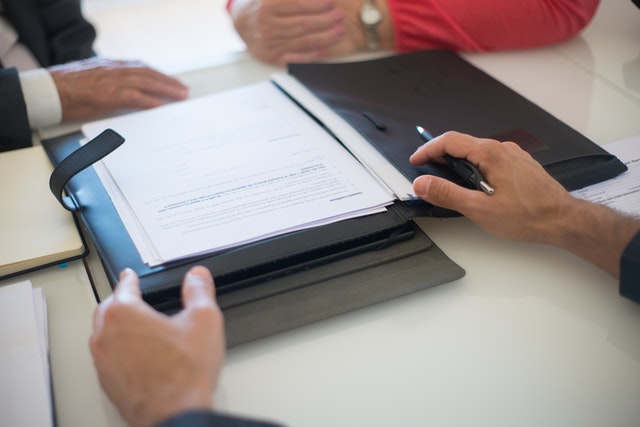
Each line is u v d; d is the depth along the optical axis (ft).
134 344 1.72
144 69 3.40
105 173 2.69
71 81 3.26
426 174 2.55
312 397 1.98
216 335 1.81
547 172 2.59
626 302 2.27
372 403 1.95
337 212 2.41
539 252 2.49
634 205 2.56
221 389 2.00
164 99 3.43
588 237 2.32
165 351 1.70
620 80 3.46
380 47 3.84
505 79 3.50
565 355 2.09
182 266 2.21
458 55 3.60
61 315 2.27
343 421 1.91
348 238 2.32
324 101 3.10
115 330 1.76
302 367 2.06
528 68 3.59
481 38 3.68
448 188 2.37
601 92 3.36
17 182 2.78
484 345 2.12
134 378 1.68
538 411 1.93
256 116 3.07
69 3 4.48
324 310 2.19
